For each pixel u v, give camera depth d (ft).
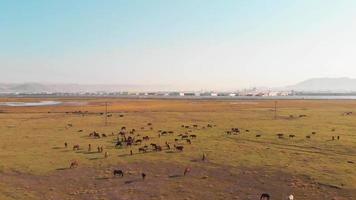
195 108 538.47
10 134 263.08
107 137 250.57
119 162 176.14
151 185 142.00
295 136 243.60
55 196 130.11
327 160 174.91
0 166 168.96
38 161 178.40
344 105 611.06
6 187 139.85
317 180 143.13
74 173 158.61
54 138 245.86
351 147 204.44
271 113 437.58
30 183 145.18
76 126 311.06
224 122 338.54
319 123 322.96
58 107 561.43
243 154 189.98
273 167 163.02
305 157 181.68
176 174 156.25
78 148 209.87
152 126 310.45
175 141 230.48
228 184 142.31
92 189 138.00
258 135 247.70
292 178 147.13
